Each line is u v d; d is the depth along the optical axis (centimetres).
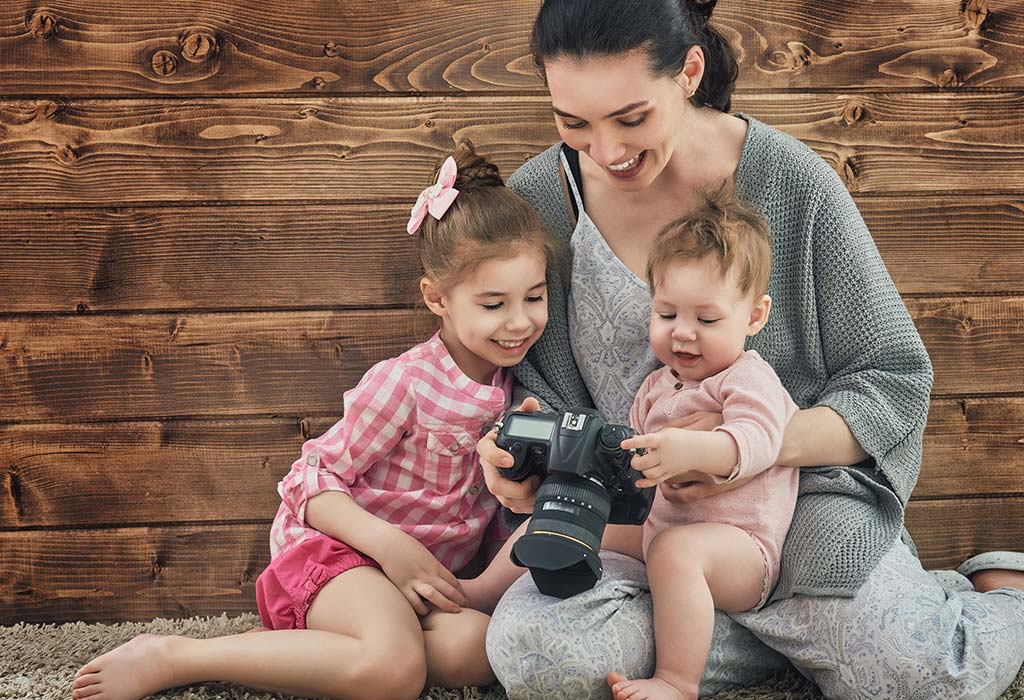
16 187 184
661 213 165
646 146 145
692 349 149
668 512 154
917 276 192
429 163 188
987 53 189
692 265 146
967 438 194
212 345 188
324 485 163
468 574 180
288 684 147
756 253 148
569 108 143
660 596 142
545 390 170
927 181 191
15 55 182
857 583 144
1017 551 196
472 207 162
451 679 152
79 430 188
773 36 186
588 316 166
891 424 152
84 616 190
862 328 157
